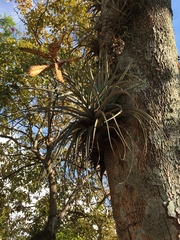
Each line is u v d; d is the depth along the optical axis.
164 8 2.45
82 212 7.49
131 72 2.22
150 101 2.06
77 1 6.75
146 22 2.38
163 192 1.79
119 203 1.92
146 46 2.28
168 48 2.27
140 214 1.79
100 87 2.25
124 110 2.04
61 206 7.34
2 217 6.82
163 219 1.73
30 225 7.55
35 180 7.50
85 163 2.02
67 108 2.20
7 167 7.70
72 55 5.59
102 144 2.13
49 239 6.05
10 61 6.47
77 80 2.32
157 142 1.92
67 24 6.70
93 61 2.88
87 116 2.13
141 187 1.85
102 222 7.56
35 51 1.83
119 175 1.97
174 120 1.99
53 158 2.20
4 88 6.18
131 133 2.00
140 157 1.92
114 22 2.51
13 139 6.79
